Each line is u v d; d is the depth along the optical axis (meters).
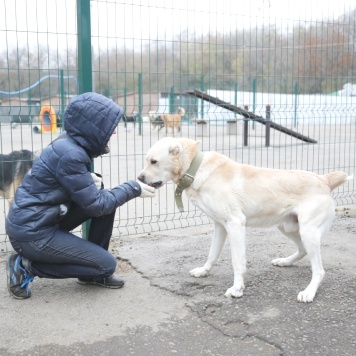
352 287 3.49
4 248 4.60
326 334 2.77
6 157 5.53
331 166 9.68
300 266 3.96
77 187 3.05
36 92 14.30
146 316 3.05
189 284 3.57
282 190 3.43
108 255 3.34
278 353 2.58
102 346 2.67
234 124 18.48
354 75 7.53
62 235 3.22
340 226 5.17
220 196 3.35
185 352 2.60
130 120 7.36
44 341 2.73
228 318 3.00
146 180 3.42
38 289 3.50
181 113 10.73
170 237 4.85
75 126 3.11
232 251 3.36
